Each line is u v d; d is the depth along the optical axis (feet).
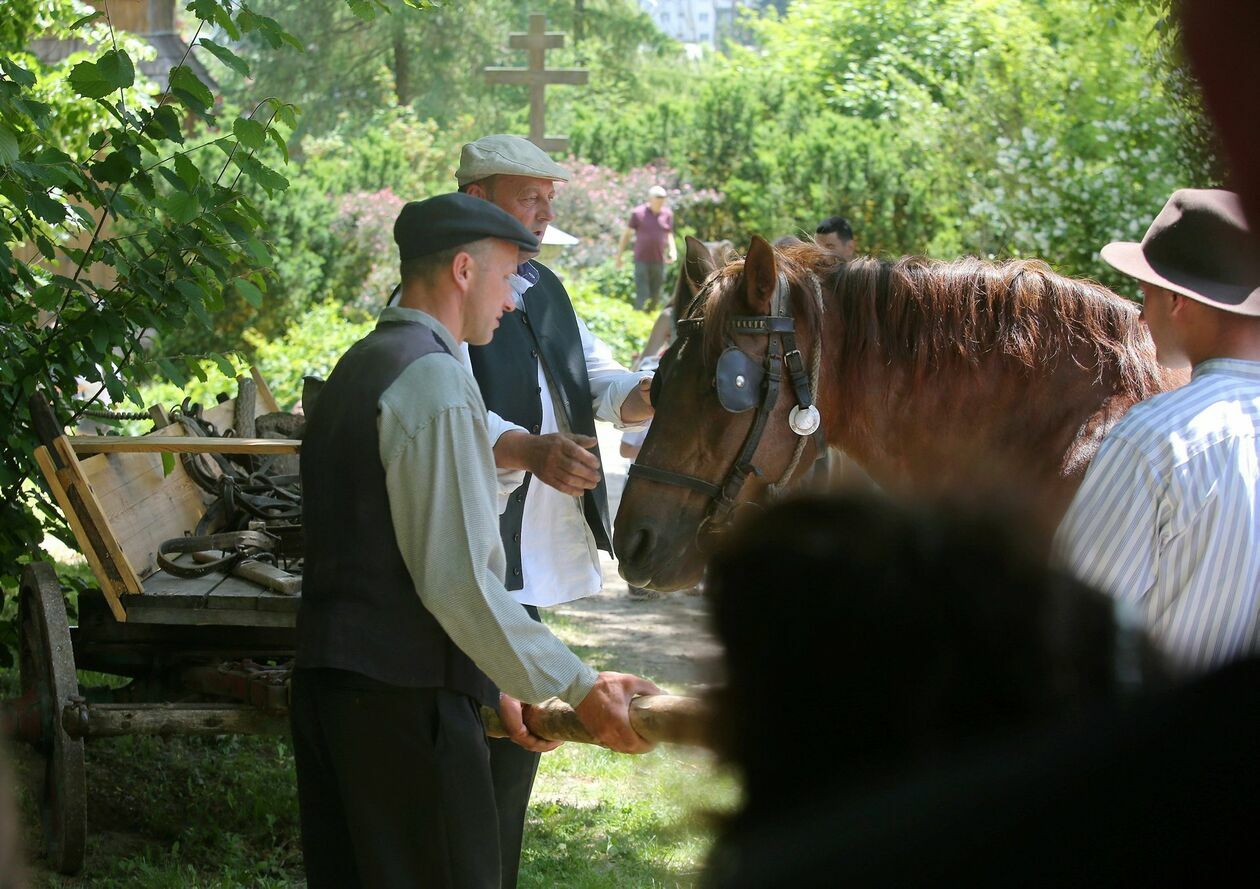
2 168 13.29
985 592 2.86
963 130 54.49
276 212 50.85
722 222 61.52
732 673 3.00
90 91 13.88
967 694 2.84
